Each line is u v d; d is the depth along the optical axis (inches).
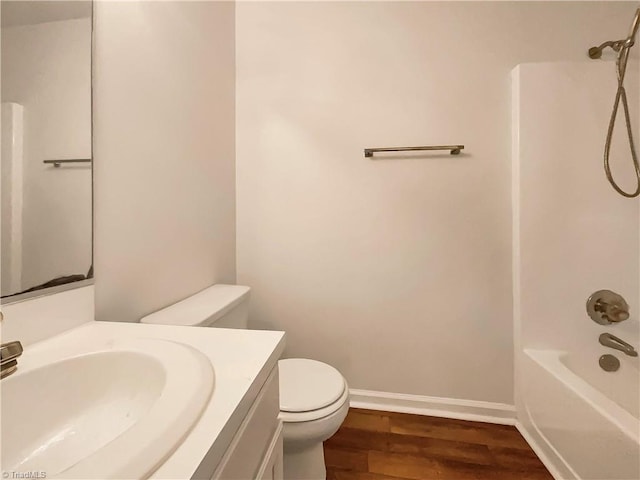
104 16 33.5
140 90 38.9
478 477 46.1
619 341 50.8
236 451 18.1
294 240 64.9
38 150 26.5
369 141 61.6
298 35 63.7
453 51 58.5
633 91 52.2
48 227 27.2
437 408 60.6
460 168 58.9
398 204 61.1
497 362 58.9
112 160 34.6
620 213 52.5
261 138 65.6
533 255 54.8
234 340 26.8
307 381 43.6
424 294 60.8
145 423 15.1
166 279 43.9
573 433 42.6
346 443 52.9
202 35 53.6
